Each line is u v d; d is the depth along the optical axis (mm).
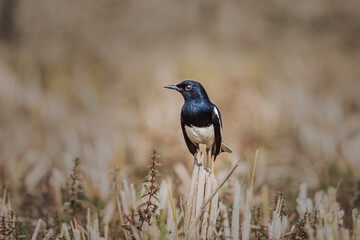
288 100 16656
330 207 7102
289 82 19281
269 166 11539
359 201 8117
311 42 24781
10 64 23234
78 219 6988
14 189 9641
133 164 11289
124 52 24297
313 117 14344
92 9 27375
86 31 26531
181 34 25547
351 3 26891
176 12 26672
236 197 5953
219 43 24609
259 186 9469
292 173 10977
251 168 10352
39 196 8906
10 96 17531
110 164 10555
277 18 26891
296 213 7539
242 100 15398
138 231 5887
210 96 16359
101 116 16859
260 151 12023
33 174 10734
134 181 9922
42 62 23781
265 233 6129
